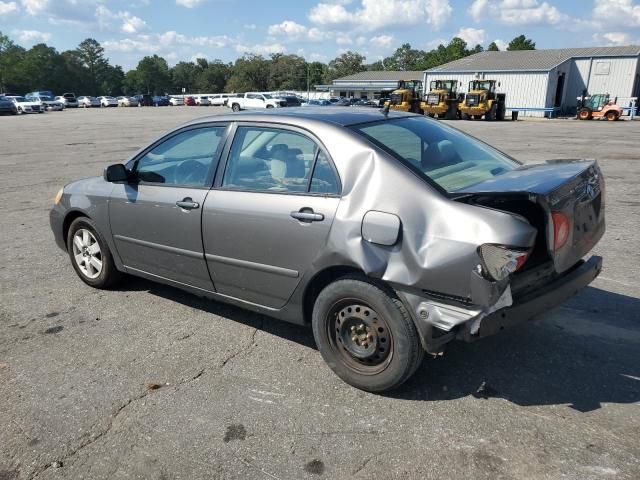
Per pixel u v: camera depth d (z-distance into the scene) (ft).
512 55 161.07
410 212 9.50
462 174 10.62
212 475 8.44
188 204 12.75
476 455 8.70
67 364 11.85
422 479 8.22
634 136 70.79
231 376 11.25
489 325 8.89
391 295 9.82
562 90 148.25
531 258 9.76
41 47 405.59
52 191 32.76
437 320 9.23
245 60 412.77
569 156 47.26
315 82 410.52
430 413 9.83
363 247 9.85
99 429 9.60
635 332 12.73
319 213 10.46
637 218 23.71
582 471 8.28
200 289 13.41
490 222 8.80
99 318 14.24
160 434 9.43
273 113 12.36
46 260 19.21
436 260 9.09
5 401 10.50
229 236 12.01
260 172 11.80
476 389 10.55
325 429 9.46
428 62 362.94
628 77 139.13
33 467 8.71
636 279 16.16
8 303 15.30
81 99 251.39
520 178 9.99
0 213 26.78
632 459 8.51
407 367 9.88
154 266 14.23
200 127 13.35
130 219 14.33
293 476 8.37
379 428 9.45
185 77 504.43
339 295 10.39
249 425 9.62
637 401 10.05
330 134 10.86
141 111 182.39
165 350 12.42
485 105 117.50
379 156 10.20
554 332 12.81
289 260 11.04
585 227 10.21
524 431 9.25
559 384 10.65
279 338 12.95
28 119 128.77
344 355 10.81
